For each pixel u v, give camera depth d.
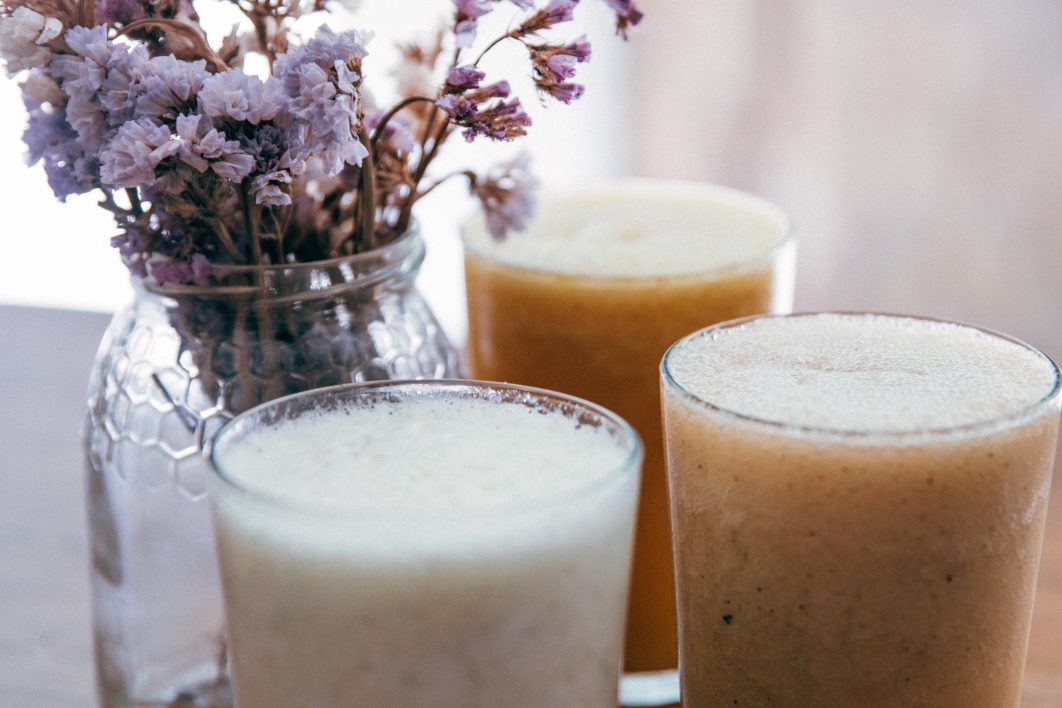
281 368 0.50
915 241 1.46
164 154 0.46
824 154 1.48
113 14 0.49
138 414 0.50
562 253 0.60
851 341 0.48
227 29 0.52
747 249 0.60
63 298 1.72
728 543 0.45
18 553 0.64
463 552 0.40
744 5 1.46
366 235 0.51
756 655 0.45
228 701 0.52
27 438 0.72
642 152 1.55
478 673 0.41
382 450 0.43
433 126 0.54
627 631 0.59
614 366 0.57
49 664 0.58
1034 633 0.59
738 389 0.46
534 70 0.49
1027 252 1.42
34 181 1.67
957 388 0.45
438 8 1.31
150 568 0.51
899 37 1.42
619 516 0.42
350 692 0.41
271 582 0.41
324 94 0.46
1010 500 0.44
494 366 0.60
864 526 0.43
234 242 0.50
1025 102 1.38
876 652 0.44
